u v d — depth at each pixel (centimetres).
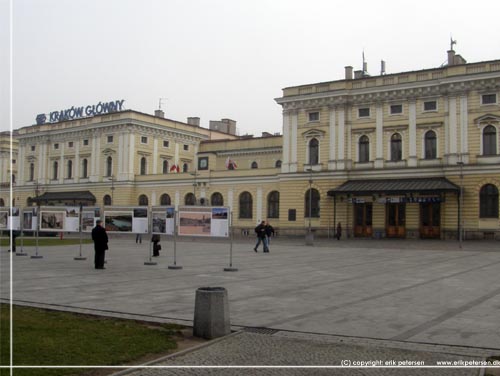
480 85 4938
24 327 1064
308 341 999
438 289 1716
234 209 6538
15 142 9994
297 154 5953
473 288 1741
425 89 5238
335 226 5584
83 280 1952
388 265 2614
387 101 5466
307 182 5834
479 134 4931
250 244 4669
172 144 8175
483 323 1167
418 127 5275
